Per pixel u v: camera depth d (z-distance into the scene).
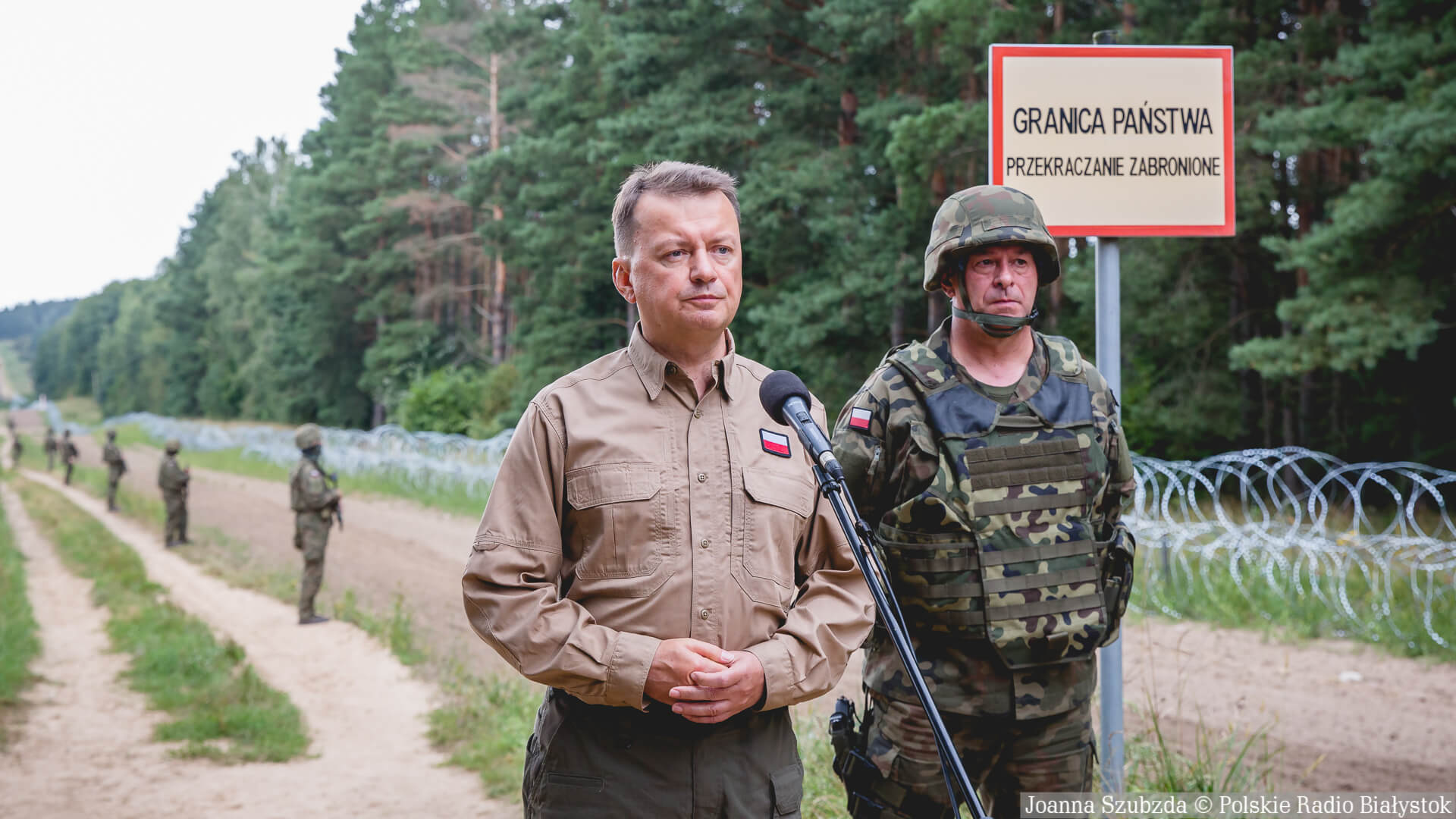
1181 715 5.88
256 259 57.00
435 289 43.38
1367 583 8.93
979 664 2.83
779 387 2.31
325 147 53.53
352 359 50.38
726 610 2.17
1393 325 11.88
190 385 74.00
